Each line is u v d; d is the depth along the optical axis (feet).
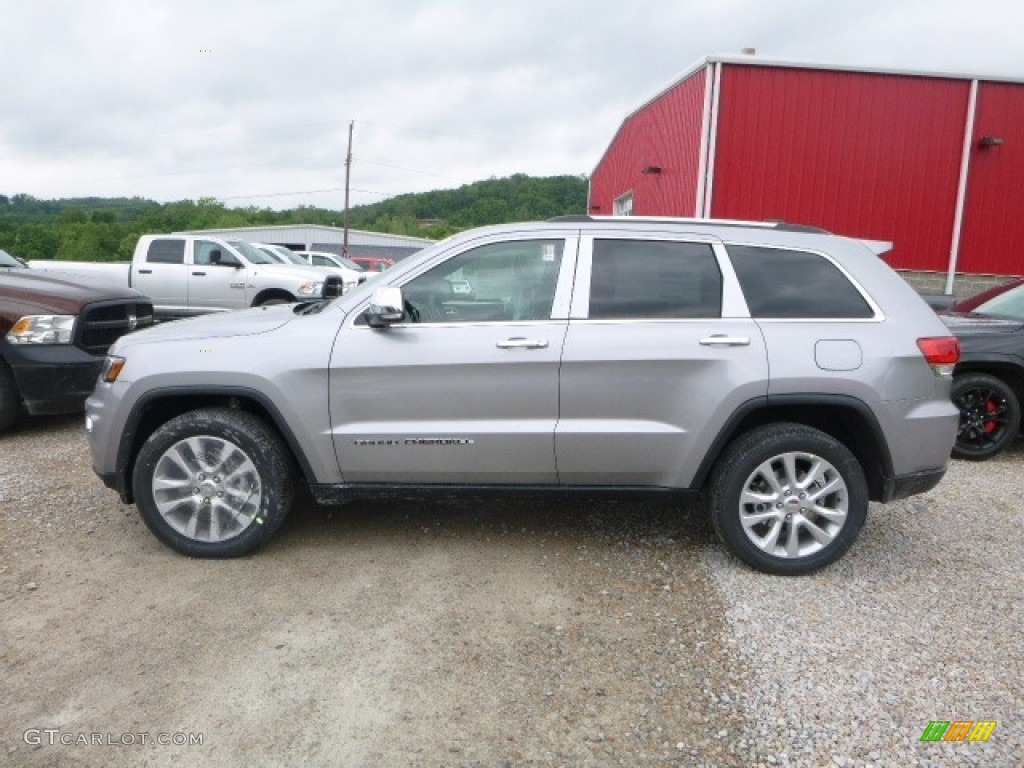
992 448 19.97
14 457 18.88
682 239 12.78
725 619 11.06
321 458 12.66
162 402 13.12
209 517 12.80
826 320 12.37
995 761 8.09
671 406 12.24
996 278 42.91
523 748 8.30
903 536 14.43
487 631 10.71
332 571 12.52
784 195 41.45
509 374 12.31
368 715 8.82
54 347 20.21
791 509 12.36
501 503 15.83
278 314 14.07
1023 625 11.00
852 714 8.87
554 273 12.72
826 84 40.88
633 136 59.62
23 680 9.41
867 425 12.10
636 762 8.09
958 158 41.81
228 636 10.46
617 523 14.84
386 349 12.42
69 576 12.22
